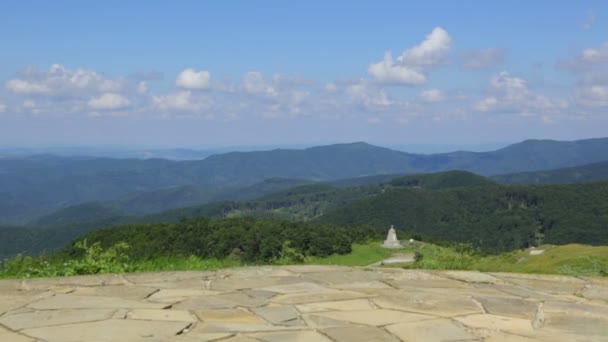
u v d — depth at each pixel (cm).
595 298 622
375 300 593
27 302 563
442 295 620
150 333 457
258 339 447
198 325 488
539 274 767
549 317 534
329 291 636
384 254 6081
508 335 472
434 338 459
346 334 466
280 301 585
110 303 564
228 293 620
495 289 659
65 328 468
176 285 660
